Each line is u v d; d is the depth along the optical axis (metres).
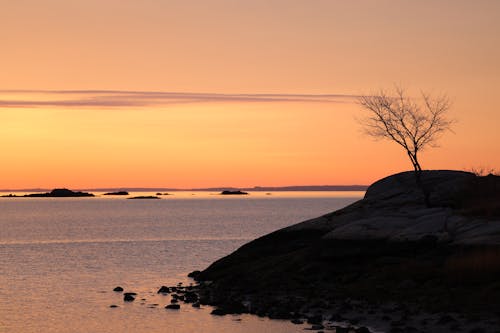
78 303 46.91
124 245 107.06
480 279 38.09
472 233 43.50
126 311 43.03
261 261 53.72
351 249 46.97
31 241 120.94
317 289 44.00
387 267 43.34
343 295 41.06
